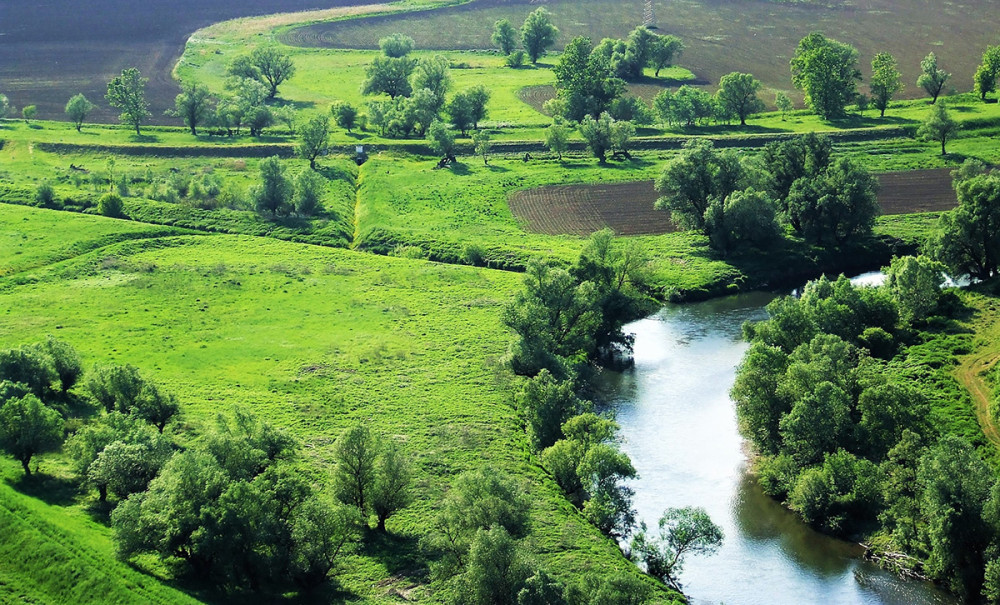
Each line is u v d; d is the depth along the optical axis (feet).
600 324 480.64
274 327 500.33
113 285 551.59
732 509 355.56
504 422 406.21
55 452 362.33
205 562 293.43
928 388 406.62
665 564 319.47
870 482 340.39
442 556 310.24
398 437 390.01
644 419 421.18
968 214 510.17
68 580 283.38
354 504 325.62
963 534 301.22
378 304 531.50
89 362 448.24
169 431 380.58
